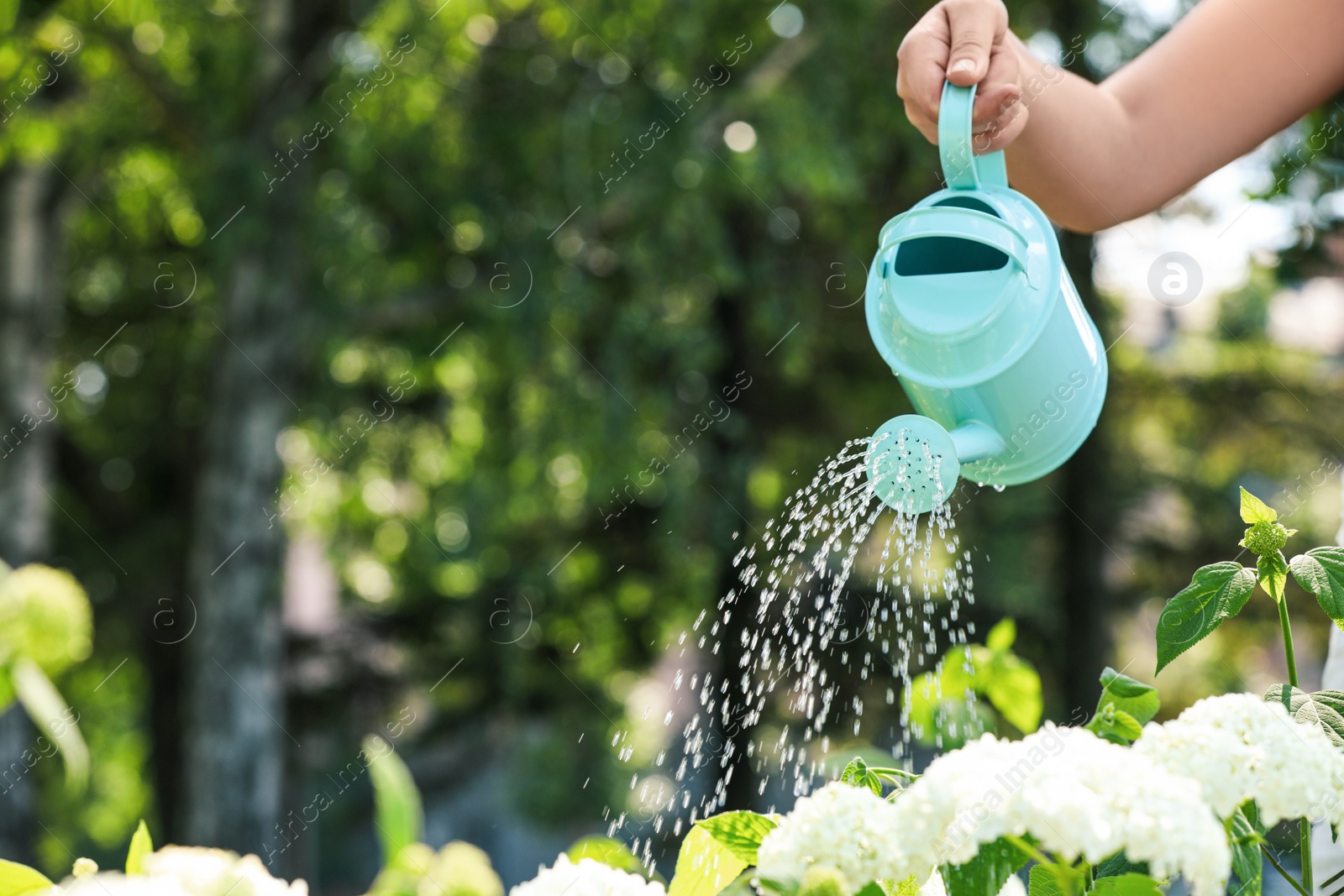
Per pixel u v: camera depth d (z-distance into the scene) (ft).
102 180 27.40
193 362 29.43
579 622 28.32
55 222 25.45
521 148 22.56
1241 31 4.35
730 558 25.22
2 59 19.98
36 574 5.69
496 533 26.66
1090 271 21.71
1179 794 2.17
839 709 12.92
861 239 25.80
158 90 22.56
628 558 27.37
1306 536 14.79
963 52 3.74
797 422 27.84
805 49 23.15
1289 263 11.31
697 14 21.30
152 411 30.71
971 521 26.45
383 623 28.71
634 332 23.66
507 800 36.17
